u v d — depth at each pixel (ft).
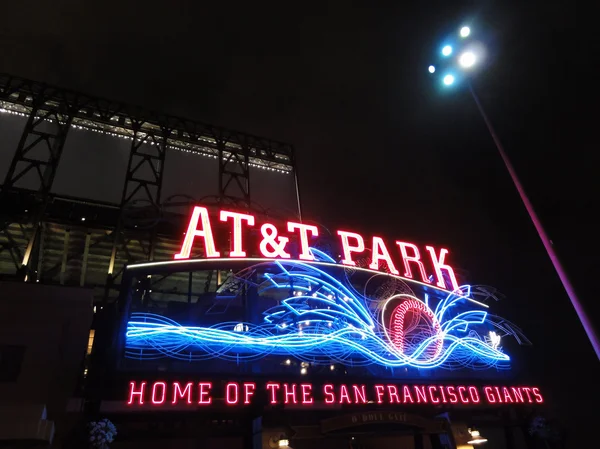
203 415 56.49
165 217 85.87
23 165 90.58
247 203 92.84
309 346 67.00
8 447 42.29
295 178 104.88
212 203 88.69
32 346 52.42
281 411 60.08
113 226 79.97
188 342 60.39
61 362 52.70
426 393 69.10
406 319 78.33
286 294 90.38
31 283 56.13
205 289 84.84
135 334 57.88
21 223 73.05
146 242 86.58
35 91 90.33
